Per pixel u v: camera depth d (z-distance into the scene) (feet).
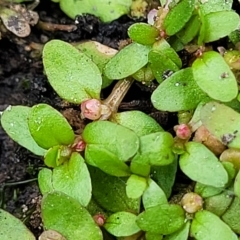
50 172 0.23
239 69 0.24
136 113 0.24
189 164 0.21
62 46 0.24
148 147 0.22
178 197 0.24
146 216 0.21
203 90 0.22
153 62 0.23
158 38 0.24
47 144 0.23
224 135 0.21
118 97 0.25
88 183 0.22
